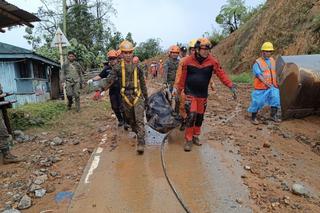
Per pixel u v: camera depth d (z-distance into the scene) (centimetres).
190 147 619
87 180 512
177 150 627
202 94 607
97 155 623
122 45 597
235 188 468
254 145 664
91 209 428
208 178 500
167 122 664
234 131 756
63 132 848
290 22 2011
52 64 2162
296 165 588
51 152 685
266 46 810
